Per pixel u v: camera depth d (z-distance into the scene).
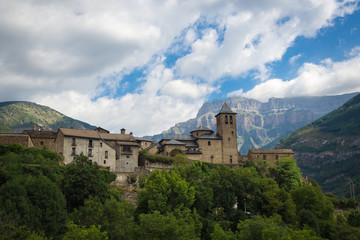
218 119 133.62
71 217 53.00
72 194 60.16
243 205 80.81
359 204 108.25
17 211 47.31
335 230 69.81
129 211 60.59
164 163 107.50
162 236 49.81
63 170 73.19
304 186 84.25
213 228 65.94
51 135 102.44
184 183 67.81
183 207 64.50
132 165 103.06
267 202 83.50
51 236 49.47
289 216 78.94
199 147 125.56
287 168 108.75
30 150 79.00
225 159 126.00
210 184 79.81
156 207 61.88
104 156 96.06
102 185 64.06
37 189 52.06
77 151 90.81
